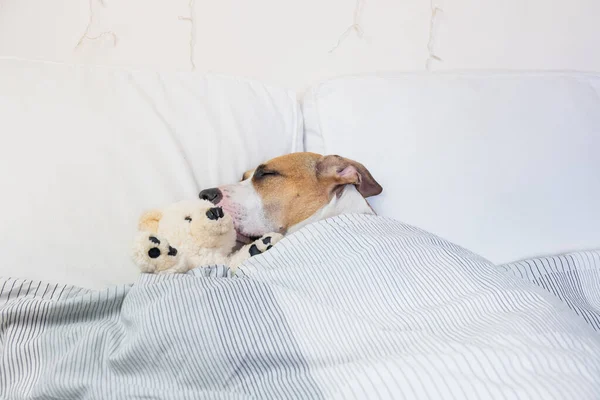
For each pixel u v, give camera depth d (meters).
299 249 0.76
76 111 0.82
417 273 0.75
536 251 0.96
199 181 0.87
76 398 0.60
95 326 0.67
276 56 1.20
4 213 0.73
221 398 0.57
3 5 1.06
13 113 0.79
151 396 0.58
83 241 0.76
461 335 0.64
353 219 0.81
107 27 1.10
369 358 0.61
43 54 1.09
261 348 0.63
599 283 0.93
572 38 1.32
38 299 0.68
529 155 0.99
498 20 1.27
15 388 0.62
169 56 1.15
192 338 0.62
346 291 0.72
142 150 0.83
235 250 0.82
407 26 1.24
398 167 0.95
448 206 0.94
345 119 0.97
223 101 0.94
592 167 1.01
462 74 1.06
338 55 1.23
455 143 0.97
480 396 0.53
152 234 0.71
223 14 1.15
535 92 1.05
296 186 0.85
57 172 0.77
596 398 0.54
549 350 0.58
